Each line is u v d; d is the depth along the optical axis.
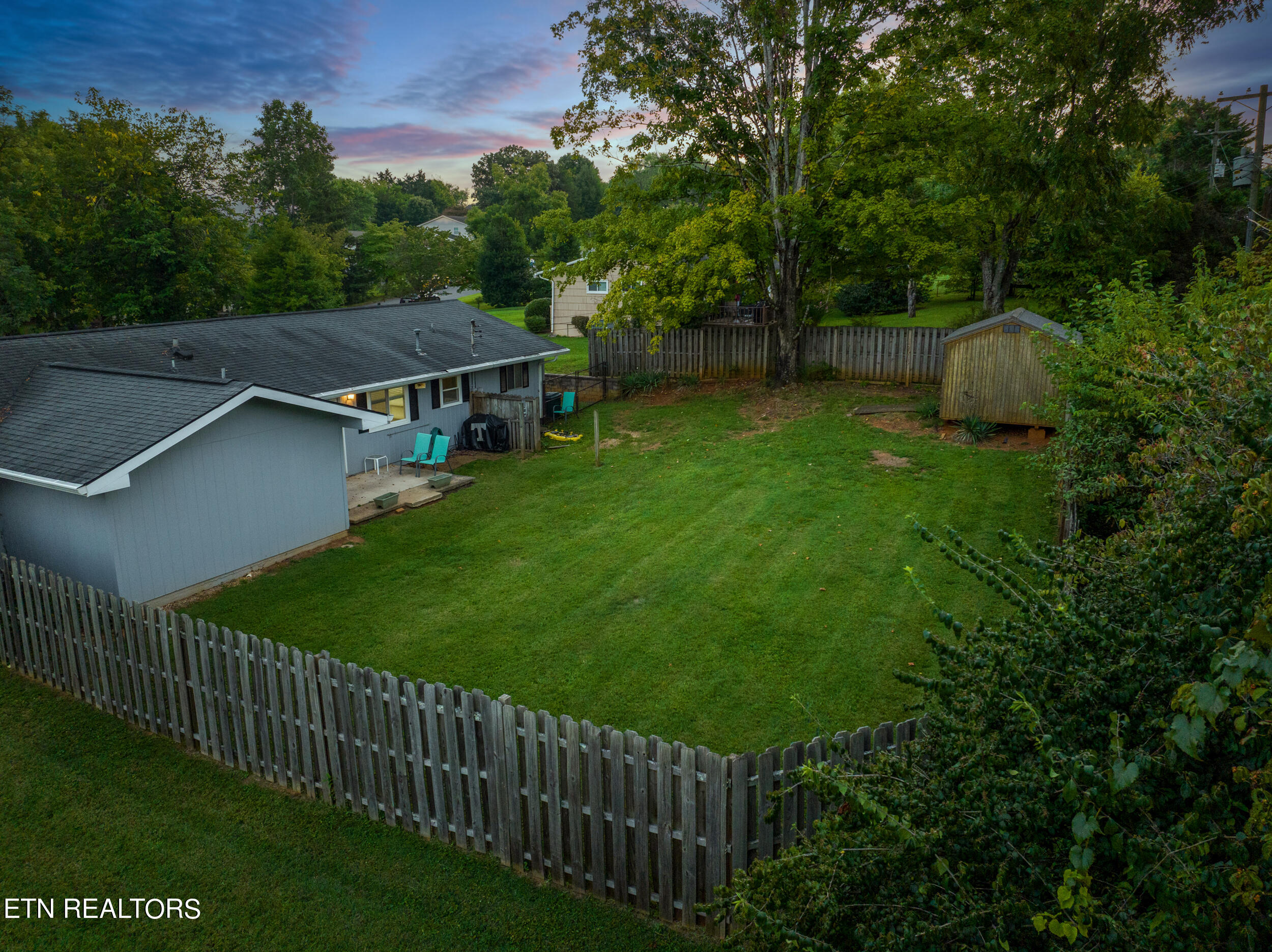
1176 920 2.75
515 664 10.45
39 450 12.27
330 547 14.92
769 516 15.59
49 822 7.67
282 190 77.50
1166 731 2.92
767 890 3.97
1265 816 2.61
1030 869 3.33
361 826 7.64
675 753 6.25
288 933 6.31
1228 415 3.36
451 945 6.18
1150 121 24.28
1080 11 22.48
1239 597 3.01
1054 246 27.88
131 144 38.12
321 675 7.70
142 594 12.17
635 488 17.83
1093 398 11.68
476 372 22.50
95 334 17.66
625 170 24.39
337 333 21.48
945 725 3.91
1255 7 20.91
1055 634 3.64
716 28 21.80
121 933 6.33
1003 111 25.23
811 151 23.02
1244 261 11.63
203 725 8.73
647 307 22.69
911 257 21.83
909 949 3.30
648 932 6.31
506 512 16.66
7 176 38.16
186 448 12.55
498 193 118.25
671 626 11.38
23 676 10.51
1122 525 7.28
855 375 25.86
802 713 9.12
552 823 6.81
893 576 12.66
